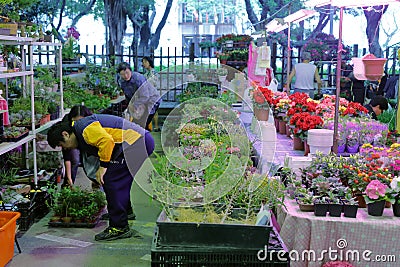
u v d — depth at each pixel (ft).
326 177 11.87
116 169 14.08
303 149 15.97
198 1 45.42
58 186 18.84
